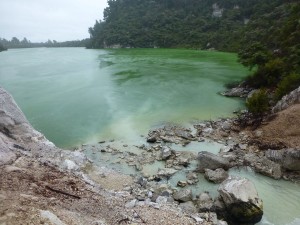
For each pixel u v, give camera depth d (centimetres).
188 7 18175
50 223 947
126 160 2272
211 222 1470
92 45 19275
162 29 16700
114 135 2820
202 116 3344
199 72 6053
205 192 1833
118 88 4734
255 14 12481
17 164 1417
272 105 3300
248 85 4347
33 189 1201
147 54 10806
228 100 3981
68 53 13275
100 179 1836
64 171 1587
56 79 5628
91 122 3212
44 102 4003
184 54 10394
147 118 3294
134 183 1862
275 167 2036
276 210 1655
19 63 8575
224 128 2873
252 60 4653
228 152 2342
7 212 943
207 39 13550
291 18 5822
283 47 5003
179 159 2245
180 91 4488
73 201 1238
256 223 1556
